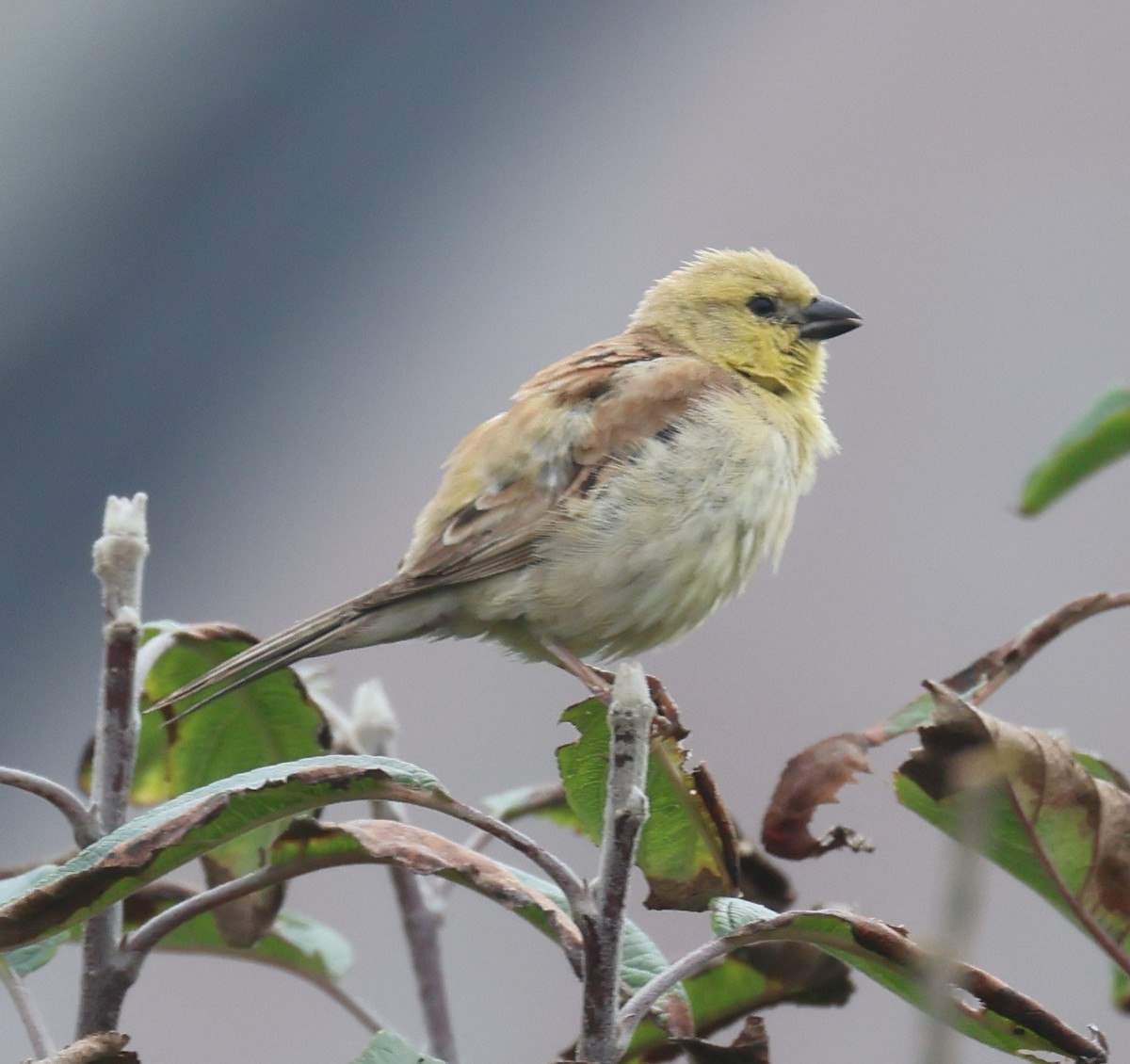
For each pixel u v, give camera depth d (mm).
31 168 14453
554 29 15562
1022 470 11883
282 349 14578
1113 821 4328
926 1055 2553
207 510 14070
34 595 13641
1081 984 9102
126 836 3904
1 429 14023
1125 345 12336
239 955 5418
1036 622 5020
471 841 5594
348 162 14977
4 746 13336
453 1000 10148
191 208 14484
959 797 4109
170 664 5809
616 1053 3809
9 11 14672
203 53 14797
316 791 4059
